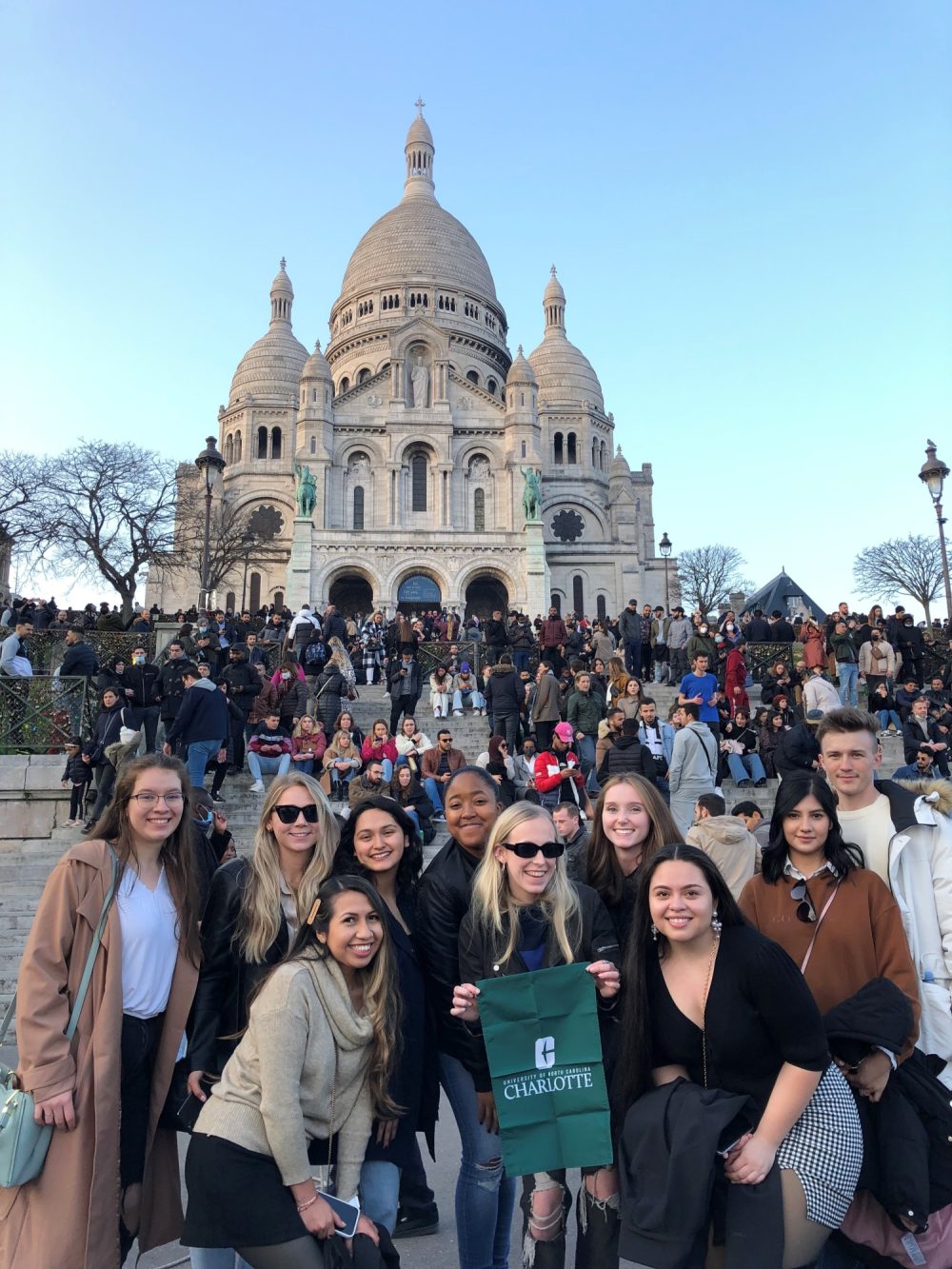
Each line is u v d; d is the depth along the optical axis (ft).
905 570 249.55
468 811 19.19
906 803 18.94
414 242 313.32
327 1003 15.65
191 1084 17.20
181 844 18.49
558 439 288.10
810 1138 14.60
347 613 232.53
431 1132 18.66
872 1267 16.22
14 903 46.16
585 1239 16.39
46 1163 15.80
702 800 30.53
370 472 244.83
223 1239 14.47
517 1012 15.87
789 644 92.84
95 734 53.57
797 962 17.67
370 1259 14.84
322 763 59.98
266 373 293.23
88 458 160.35
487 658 91.76
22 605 96.89
